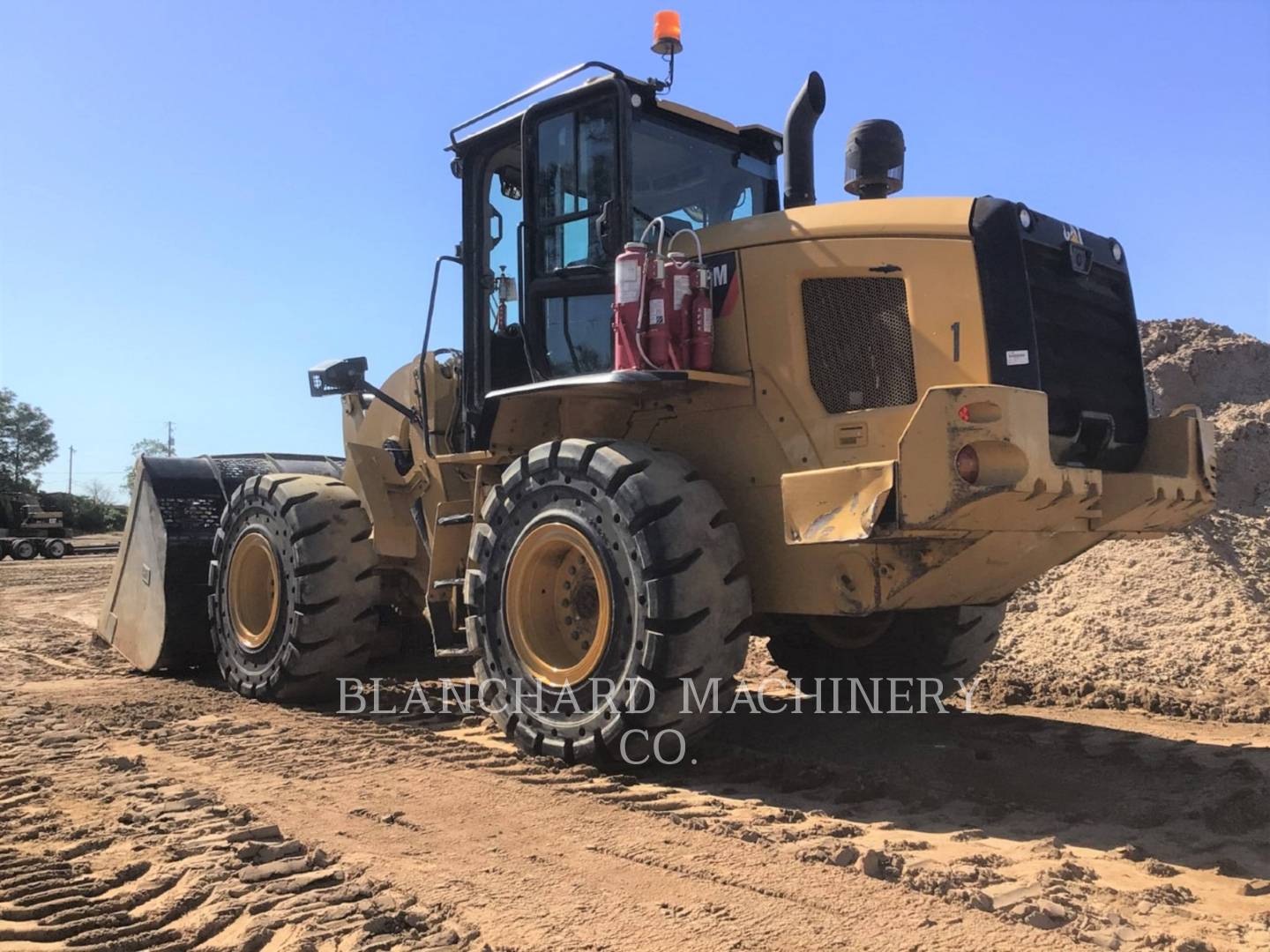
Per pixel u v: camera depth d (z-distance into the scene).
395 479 6.75
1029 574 4.93
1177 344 12.80
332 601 6.49
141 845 3.64
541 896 3.10
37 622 12.67
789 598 4.58
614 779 4.43
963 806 4.06
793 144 5.61
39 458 67.81
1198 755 4.78
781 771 4.54
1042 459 3.93
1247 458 10.65
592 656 4.57
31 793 4.39
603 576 4.54
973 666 5.86
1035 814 3.94
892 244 4.47
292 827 3.85
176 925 2.94
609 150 5.11
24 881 3.28
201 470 8.33
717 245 4.90
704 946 2.73
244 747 5.27
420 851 3.55
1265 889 3.12
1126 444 4.93
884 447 4.36
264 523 6.87
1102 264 4.89
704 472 4.89
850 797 4.17
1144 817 3.86
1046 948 2.69
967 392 3.83
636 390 4.84
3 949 2.77
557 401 5.44
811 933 2.80
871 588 4.31
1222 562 9.01
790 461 4.60
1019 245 4.30
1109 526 4.64
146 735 5.61
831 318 4.59
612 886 3.18
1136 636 7.93
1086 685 6.47
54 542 34.88
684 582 4.29
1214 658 7.30
